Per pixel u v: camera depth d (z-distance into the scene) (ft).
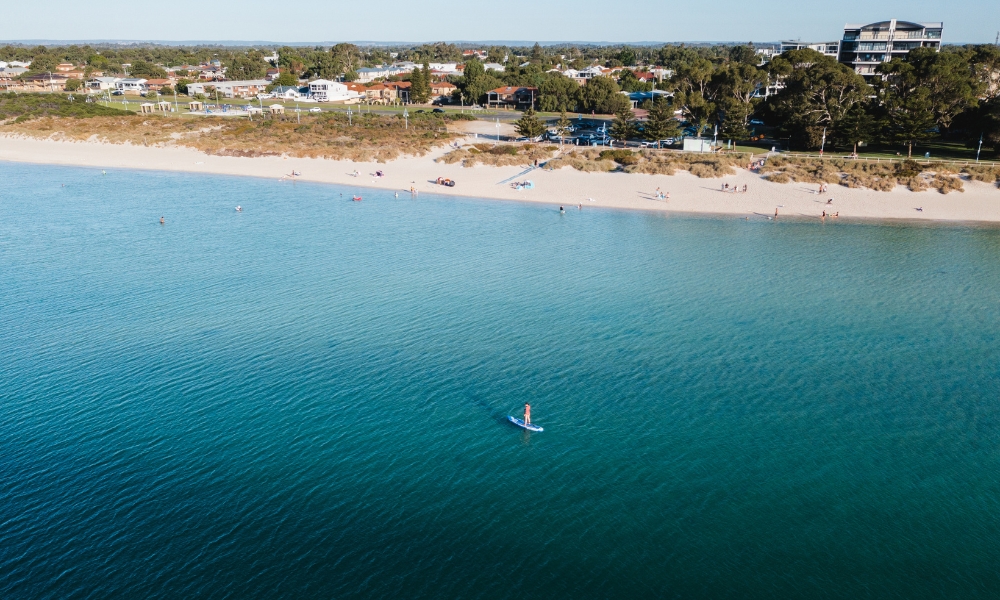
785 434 142.51
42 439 136.98
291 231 288.30
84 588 100.94
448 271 238.27
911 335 189.57
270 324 192.34
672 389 159.84
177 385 158.61
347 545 110.01
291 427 142.31
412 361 171.53
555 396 156.15
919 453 136.36
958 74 407.85
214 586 101.40
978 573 106.83
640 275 236.02
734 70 484.74
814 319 199.72
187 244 268.41
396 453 134.10
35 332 186.09
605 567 106.63
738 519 117.60
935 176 346.74
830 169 363.97
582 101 647.15
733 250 265.95
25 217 307.37
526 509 119.24
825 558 109.40
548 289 221.46
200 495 120.98
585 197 347.77
